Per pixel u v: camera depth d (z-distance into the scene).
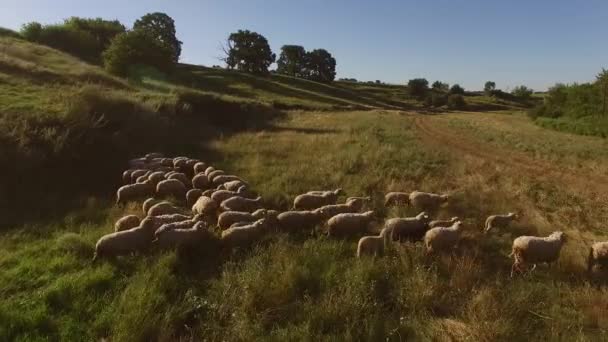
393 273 7.29
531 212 11.38
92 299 6.13
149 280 6.63
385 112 54.06
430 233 8.21
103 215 9.92
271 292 6.32
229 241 8.19
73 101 16.58
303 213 9.50
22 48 34.28
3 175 11.32
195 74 69.00
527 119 53.72
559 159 20.69
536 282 7.31
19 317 5.53
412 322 5.88
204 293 6.57
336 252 8.11
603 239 9.77
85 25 57.53
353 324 5.65
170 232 7.91
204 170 14.91
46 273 6.86
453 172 16.39
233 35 95.62
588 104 43.19
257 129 27.52
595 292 6.84
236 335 5.45
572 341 5.53
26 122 13.66
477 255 8.27
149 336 5.42
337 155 17.55
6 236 8.29
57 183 12.06
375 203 11.59
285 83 88.19
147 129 18.89
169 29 83.50
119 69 41.25
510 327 5.69
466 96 123.06
